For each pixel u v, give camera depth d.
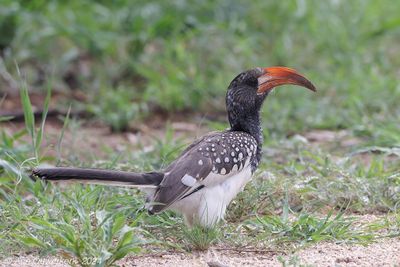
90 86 16.80
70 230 8.45
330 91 16.19
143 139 14.62
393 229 9.60
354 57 17.41
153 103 16.17
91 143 14.17
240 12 18.19
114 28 17.72
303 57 17.47
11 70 17.03
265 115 14.91
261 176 10.94
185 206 9.20
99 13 18.14
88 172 8.73
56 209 9.70
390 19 18.72
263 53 17.58
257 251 9.05
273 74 10.20
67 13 17.72
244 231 9.63
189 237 9.04
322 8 18.55
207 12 18.09
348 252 8.95
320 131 14.62
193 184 9.06
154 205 8.91
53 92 16.73
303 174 11.48
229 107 10.21
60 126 15.27
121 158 12.52
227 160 9.31
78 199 9.85
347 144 13.62
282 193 10.59
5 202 9.90
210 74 16.86
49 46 17.42
